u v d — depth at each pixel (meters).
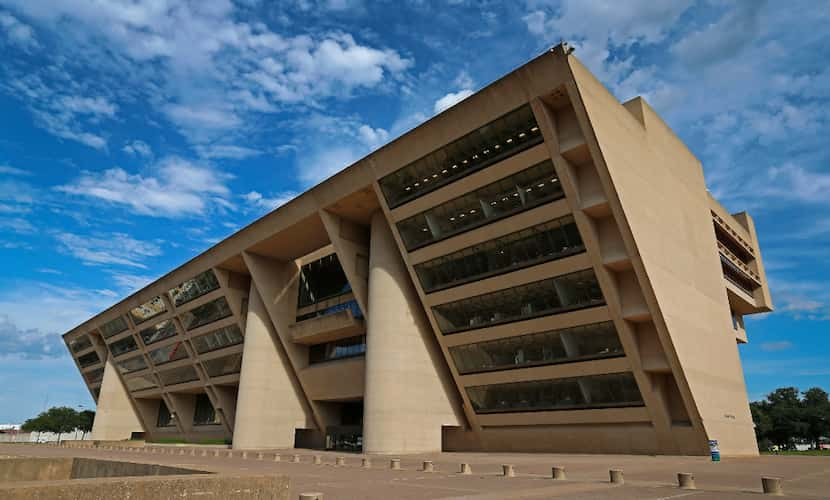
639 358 28.08
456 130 30.20
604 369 29.09
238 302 50.69
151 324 62.16
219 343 53.94
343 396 42.19
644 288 26.98
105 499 7.09
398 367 34.81
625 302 28.11
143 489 7.42
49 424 118.25
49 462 18.52
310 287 47.97
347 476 18.39
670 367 27.47
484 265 31.88
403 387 34.62
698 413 27.34
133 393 71.81
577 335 29.72
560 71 25.80
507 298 31.69
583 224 27.58
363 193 36.66
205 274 51.72
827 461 25.89
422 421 35.03
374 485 15.23
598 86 27.98
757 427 90.50
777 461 25.75
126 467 16.27
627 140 29.91
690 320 30.92
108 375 72.56
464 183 31.02
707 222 40.88
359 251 40.59
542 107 27.09
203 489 8.04
